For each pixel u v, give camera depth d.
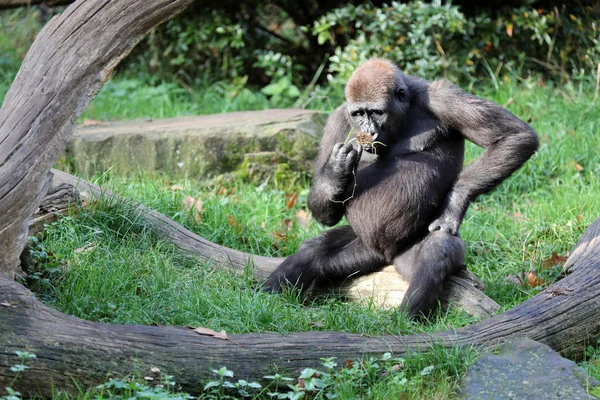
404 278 10.29
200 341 7.21
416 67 18.12
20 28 23.77
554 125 16.27
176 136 14.47
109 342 6.82
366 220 10.28
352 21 20.06
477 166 9.98
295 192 14.37
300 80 21.00
